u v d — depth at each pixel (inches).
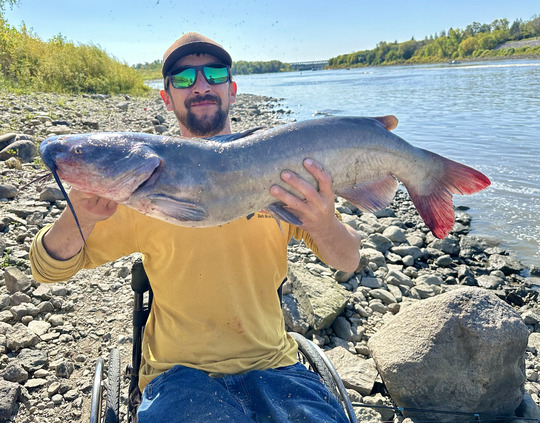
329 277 72.3
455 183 36.1
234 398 28.9
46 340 53.4
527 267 86.7
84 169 28.1
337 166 32.4
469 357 47.6
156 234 31.2
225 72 40.4
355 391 50.0
